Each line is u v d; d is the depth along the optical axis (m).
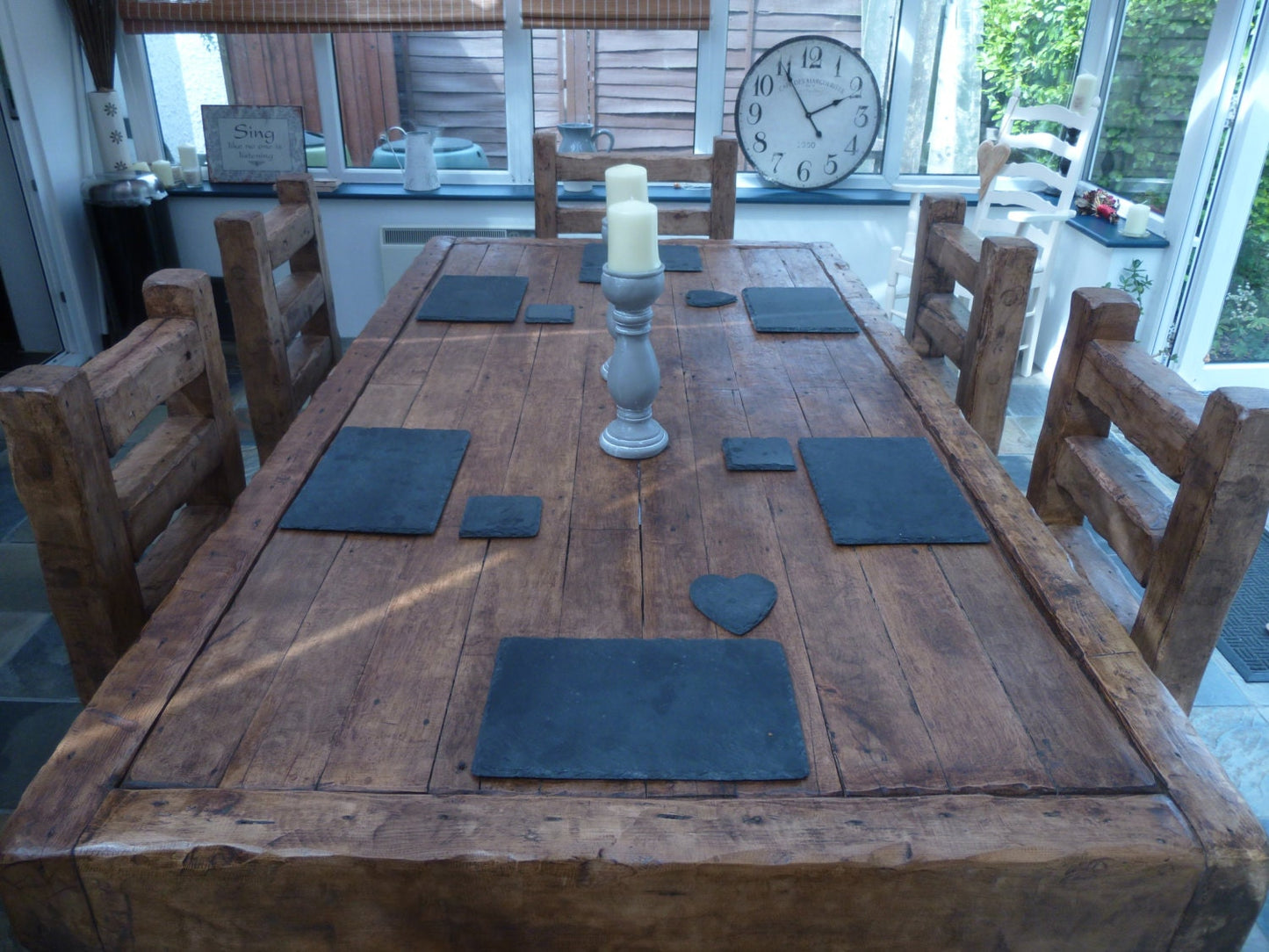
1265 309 3.58
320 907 0.87
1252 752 2.02
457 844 0.85
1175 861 0.85
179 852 0.84
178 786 0.91
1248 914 0.88
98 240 3.80
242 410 3.55
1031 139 3.62
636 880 0.85
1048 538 1.29
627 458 1.53
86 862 0.84
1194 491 1.15
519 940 0.89
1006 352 1.90
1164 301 3.60
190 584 1.19
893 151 4.20
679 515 1.38
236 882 0.85
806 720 1.00
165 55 4.05
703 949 0.90
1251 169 3.30
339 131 4.12
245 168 4.07
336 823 0.86
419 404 1.72
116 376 1.31
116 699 1.00
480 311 2.12
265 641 1.11
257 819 0.86
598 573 1.25
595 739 0.96
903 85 4.08
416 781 0.92
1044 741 0.97
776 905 0.86
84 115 3.86
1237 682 2.21
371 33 4.00
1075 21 4.02
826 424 1.66
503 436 1.61
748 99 3.99
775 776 0.92
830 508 1.38
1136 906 0.87
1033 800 0.90
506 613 1.16
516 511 1.36
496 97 4.20
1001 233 3.73
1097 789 0.92
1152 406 1.26
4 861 0.84
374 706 1.01
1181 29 3.45
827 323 2.08
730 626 1.13
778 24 4.11
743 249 2.65
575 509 1.39
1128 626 1.37
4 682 2.16
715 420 1.67
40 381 1.15
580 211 2.84
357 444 1.54
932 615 1.17
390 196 4.00
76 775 0.91
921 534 1.32
